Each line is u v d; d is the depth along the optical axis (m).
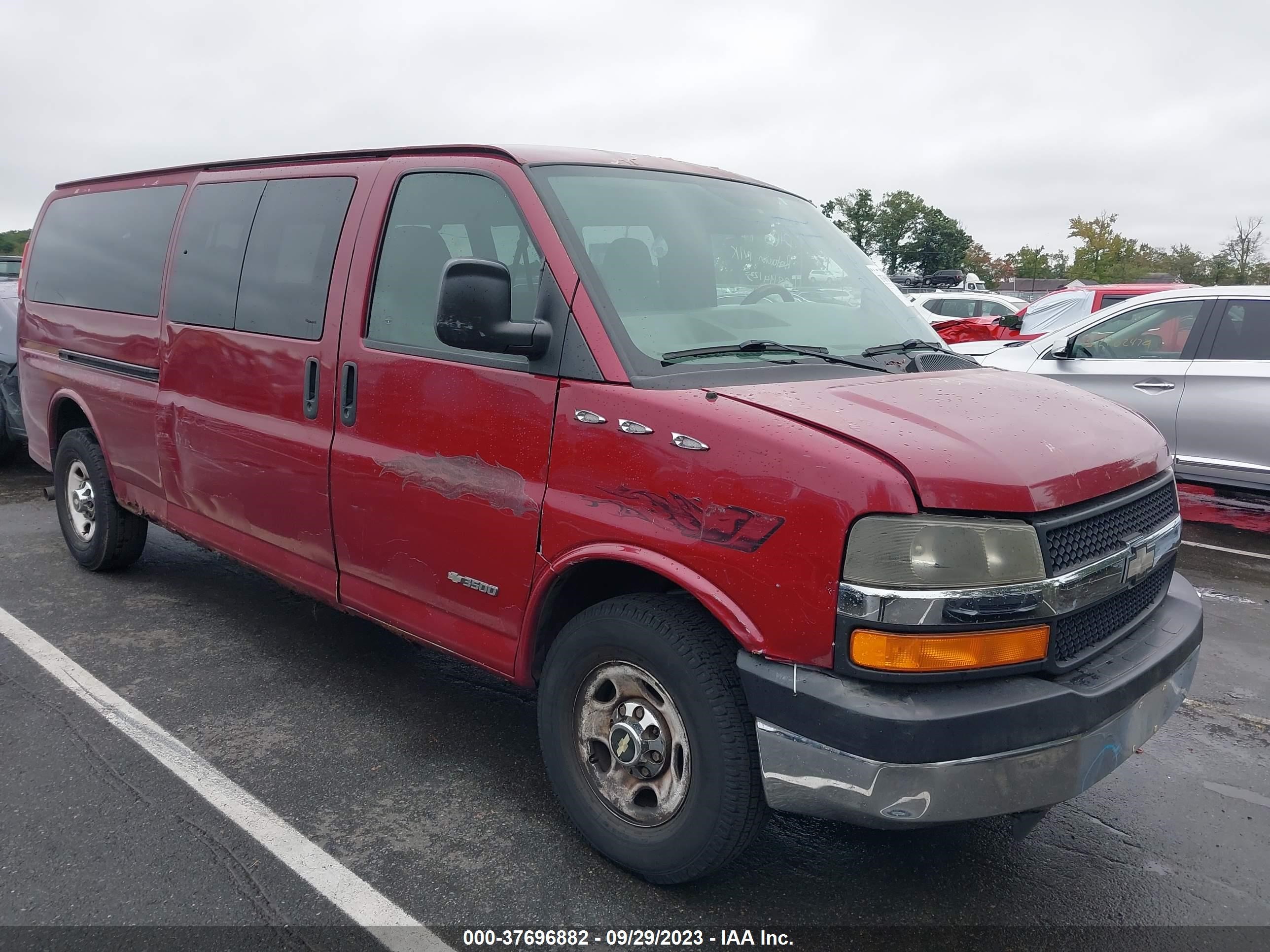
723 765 2.60
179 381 4.50
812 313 3.46
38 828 3.14
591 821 2.99
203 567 5.91
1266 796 3.62
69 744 3.70
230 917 2.73
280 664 4.50
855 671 2.37
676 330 3.00
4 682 4.23
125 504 5.23
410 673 4.44
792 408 2.60
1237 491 7.57
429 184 3.48
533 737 3.86
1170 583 3.26
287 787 3.43
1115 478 2.72
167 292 4.61
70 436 5.55
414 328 3.39
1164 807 3.52
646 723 2.83
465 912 2.79
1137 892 3.00
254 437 4.00
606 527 2.77
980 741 2.35
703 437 2.59
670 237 3.31
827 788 2.41
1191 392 7.59
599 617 2.85
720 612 2.54
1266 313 7.39
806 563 2.40
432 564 3.33
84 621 4.96
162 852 3.03
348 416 3.59
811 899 2.90
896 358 3.30
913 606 2.32
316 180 3.93
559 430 2.90
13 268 11.71
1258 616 5.68
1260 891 3.02
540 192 3.14
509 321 2.87
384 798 3.38
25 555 6.08
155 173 5.05
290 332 3.85
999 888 2.99
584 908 2.81
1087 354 8.31
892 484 2.34
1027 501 2.43
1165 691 2.80
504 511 3.05
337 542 3.71
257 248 4.11
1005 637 2.42
